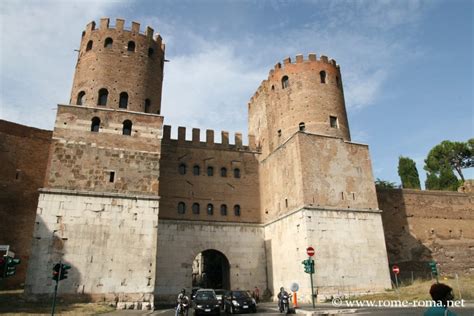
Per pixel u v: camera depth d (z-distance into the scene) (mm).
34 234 23375
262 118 41375
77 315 18359
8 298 23500
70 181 25375
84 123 27203
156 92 31906
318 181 30250
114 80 29797
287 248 31234
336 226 29250
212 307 21938
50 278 22844
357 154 32719
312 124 34562
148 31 33156
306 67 37188
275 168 35281
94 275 23594
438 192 41031
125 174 26703
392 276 35219
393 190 39125
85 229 24422
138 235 25266
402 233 37562
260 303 30875
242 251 35281
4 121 32125
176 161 36750
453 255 38688
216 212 36219
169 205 34875
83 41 32344
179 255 33469
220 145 39000
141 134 28219
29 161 32875
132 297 23766
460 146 61812
